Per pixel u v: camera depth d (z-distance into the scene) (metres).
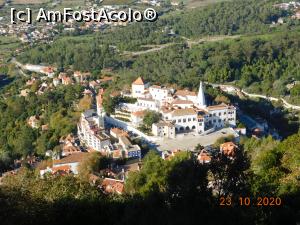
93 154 131.50
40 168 139.62
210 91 191.38
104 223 62.72
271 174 69.56
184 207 50.09
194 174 51.97
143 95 186.88
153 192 57.47
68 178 80.25
